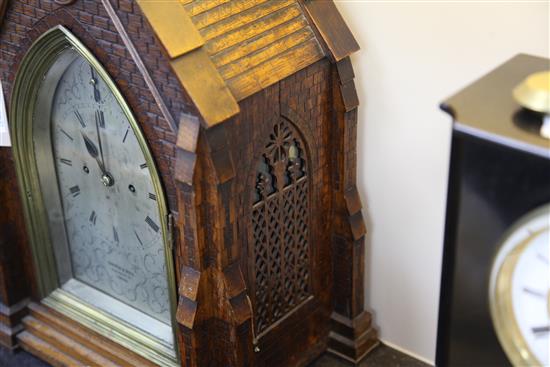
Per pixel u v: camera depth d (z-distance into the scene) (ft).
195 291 6.20
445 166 6.95
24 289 8.14
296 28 6.40
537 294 4.39
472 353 4.76
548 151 3.99
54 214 7.67
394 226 7.54
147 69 5.72
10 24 6.58
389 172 7.33
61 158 7.28
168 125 5.81
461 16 6.36
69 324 7.86
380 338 8.18
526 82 4.35
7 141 7.15
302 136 6.66
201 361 6.59
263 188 6.50
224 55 5.87
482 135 4.18
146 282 7.21
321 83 6.62
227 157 5.80
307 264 7.33
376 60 6.97
